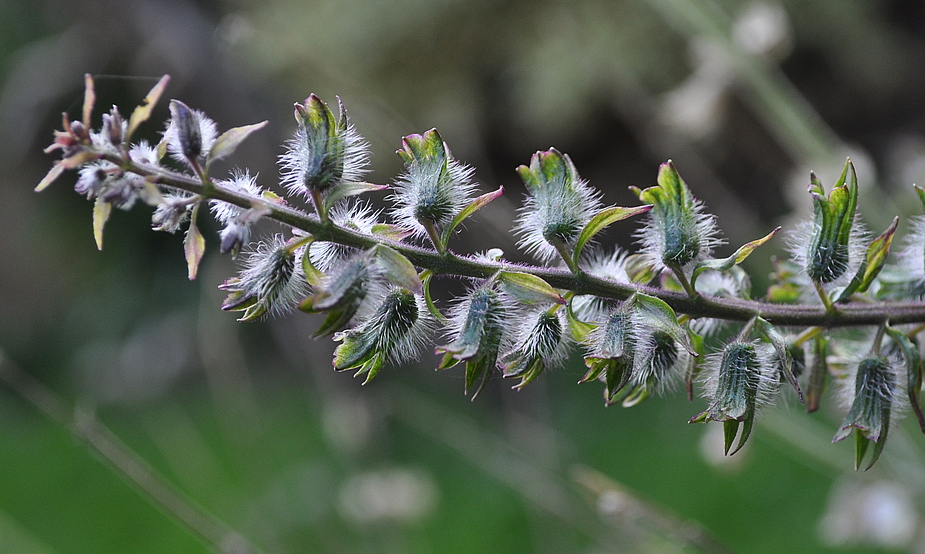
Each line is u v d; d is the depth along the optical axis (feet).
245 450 2.23
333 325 1.00
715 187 1.84
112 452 1.31
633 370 1.04
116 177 0.98
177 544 2.72
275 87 2.69
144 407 3.51
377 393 2.01
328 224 1.01
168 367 3.55
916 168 1.43
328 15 2.98
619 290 1.03
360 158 1.01
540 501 1.63
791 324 1.04
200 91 2.81
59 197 4.35
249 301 1.01
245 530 2.12
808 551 2.11
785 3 2.92
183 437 2.52
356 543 2.02
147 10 2.89
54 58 3.63
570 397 3.09
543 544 1.71
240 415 2.19
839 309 1.05
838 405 1.09
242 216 0.99
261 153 2.65
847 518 1.41
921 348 1.09
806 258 1.05
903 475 1.36
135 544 2.78
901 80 3.06
